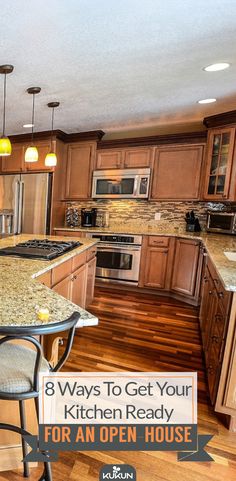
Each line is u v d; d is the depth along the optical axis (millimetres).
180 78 2236
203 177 3389
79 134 3926
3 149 1971
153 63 1994
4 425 963
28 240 2514
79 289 2459
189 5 1387
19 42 1732
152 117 3318
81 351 2102
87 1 1364
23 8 1419
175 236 3381
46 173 3902
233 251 2170
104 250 3705
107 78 2250
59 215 4168
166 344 2285
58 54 1878
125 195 3766
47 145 3885
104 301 3246
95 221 4219
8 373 850
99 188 3908
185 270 3287
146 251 3549
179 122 3533
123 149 3764
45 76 2215
